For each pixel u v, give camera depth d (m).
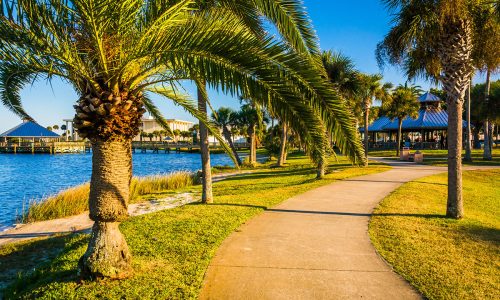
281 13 4.66
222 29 3.73
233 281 4.67
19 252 7.29
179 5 3.97
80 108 4.15
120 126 4.25
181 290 4.34
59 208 11.51
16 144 83.56
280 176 20.30
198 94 9.90
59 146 82.19
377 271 5.02
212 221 8.01
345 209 9.38
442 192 12.97
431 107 45.47
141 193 15.89
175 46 3.65
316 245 6.25
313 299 4.16
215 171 27.77
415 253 5.81
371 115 51.28
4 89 5.04
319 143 3.65
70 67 4.03
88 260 4.56
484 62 9.99
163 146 87.38
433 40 8.91
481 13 8.97
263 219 8.30
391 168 21.86
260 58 3.47
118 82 4.21
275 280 4.70
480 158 28.95
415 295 4.28
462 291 4.38
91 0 3.37
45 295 4.22
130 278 4.66
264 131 47.47
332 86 3.61
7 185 24.97
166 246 6.15
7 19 3.59
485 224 7.99
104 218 4.43
